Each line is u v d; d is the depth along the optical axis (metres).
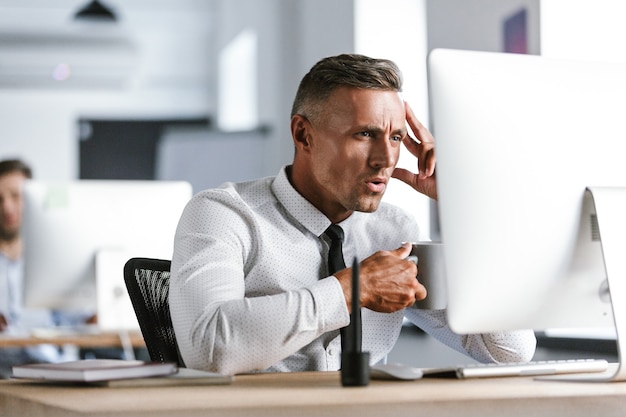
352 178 1.89
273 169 7.27
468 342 2.05
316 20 6.45
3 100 8.40
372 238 2.12
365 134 1.88
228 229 1.91
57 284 3.40
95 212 3.40
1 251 4.96
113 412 1.17
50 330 3.93
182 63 8.68
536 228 1.49
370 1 5.38
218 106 8.54
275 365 1.93
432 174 2.21
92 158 8.36
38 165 8.38
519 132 1.49
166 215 3.45
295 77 7.24
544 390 1.35
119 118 8.41
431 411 1.25
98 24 8.13
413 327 4.41
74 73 8.45
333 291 1.66
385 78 1.88
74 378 1.43
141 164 8.36
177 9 8.16
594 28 3.75
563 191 1.51
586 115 1.54
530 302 1.50
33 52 8.26
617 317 1.46
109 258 3.38
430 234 4.75
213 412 1.19
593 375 1.52
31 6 7.91
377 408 1.23
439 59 1.47
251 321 1.65
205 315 1.69
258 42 7.69
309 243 2.01
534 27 3.87
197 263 1.82
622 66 1.59
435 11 4.89
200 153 7.13
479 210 1.46
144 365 1.48
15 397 1.37
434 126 1.46
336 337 1.96
